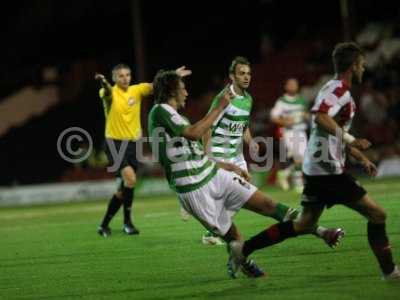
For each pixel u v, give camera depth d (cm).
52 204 5909
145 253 2616
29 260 2633
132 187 3134
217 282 2011
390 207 3553
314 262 2205
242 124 2598
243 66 2555
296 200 4353
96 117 8244
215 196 1961
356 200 1827
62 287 2088
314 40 8125
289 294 1806
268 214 2009
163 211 4269
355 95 6550
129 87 3138
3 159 7869
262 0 8681
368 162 1823
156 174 6450
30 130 8219
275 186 5784
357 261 2175
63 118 8306
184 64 8662
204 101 7731
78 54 9300
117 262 2462
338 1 8306
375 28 7681
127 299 1870
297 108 4678
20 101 8725
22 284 2170
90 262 2497
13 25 9069
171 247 2716
